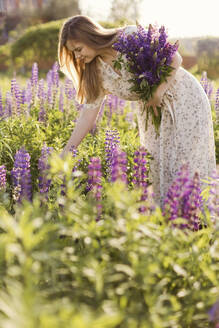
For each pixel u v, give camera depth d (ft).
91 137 16.12
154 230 7.93
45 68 74.38
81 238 8.21
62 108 22.85
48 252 7.14
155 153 12.25
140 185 9.22
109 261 7.69
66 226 7.89
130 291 7.27
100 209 8.29
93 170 8.87
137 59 10.57
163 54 10.62
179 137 11.32
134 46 10.50
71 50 10.72
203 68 71.92
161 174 11.81
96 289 6.84
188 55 73.31
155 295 6.70
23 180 10.45
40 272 6.97
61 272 7.13
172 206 8.42
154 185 12.50
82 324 4.74
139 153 9.47
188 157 11.35
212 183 8.96
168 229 7.72
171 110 11.27
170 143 11.65
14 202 11.32
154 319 6.03
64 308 5.70
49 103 22.41
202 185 11.43
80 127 11.54
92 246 7.43
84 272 6.79
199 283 7.27
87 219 7.59
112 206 8.29
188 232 8.09
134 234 7.20
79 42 10.43
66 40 10.53
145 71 10.61
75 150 11.16
